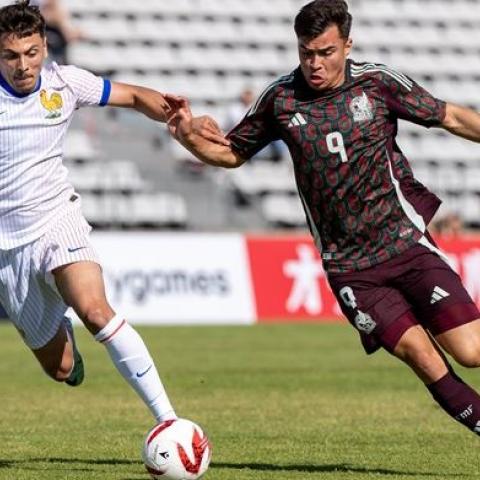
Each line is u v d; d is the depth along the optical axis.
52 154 23.86
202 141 23.88
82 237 23.75
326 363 50.44
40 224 23.88
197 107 96.81
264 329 68.62
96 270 23.42
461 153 97.75
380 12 105.94
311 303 75.25
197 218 85.62
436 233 83.31
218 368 48.22
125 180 85.75
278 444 28.16
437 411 34.91
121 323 22.78
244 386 41.84
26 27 22.52
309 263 75.38
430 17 106.50
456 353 22.62
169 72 98.44
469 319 22.58
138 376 22.77
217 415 34.00
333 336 64.12
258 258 74.56
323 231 23.41
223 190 86.31
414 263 22.91
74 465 24.80
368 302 23.03
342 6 22.08
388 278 23.06
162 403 22.81
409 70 104.31
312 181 22.91
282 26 103.06
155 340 61.56
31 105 23.36
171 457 21.20
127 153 87.62
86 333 68.50
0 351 56.91
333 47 22.02
